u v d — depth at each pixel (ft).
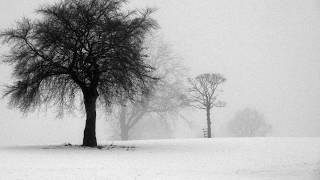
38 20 128.16
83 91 129.70
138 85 130.11
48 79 128.16
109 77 128.16
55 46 124.57
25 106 128.88
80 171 75.05
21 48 126.62
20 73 125.29
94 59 126.82
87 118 130.00
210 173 77.00
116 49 125.49
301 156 102.58
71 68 126.62
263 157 101.45
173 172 77.10
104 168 79.92
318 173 77.51
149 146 133.39
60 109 147.43
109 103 132.57
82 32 125.90
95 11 127.34
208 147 128.26
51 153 106.63
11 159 91.45
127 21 129.90
